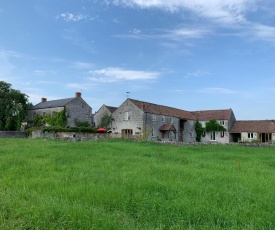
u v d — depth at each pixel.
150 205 7.24
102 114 63.16
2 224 5.91
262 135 62.50
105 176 10.91
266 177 11.51
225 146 32.53
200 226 6.00
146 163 15.15
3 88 64.44
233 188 9.27
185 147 29.75
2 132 52.66
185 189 8.95
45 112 67.25
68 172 12.00
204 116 69.56
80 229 5.76
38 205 6.88
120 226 5.87
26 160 15.34
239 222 6.22
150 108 57.94
